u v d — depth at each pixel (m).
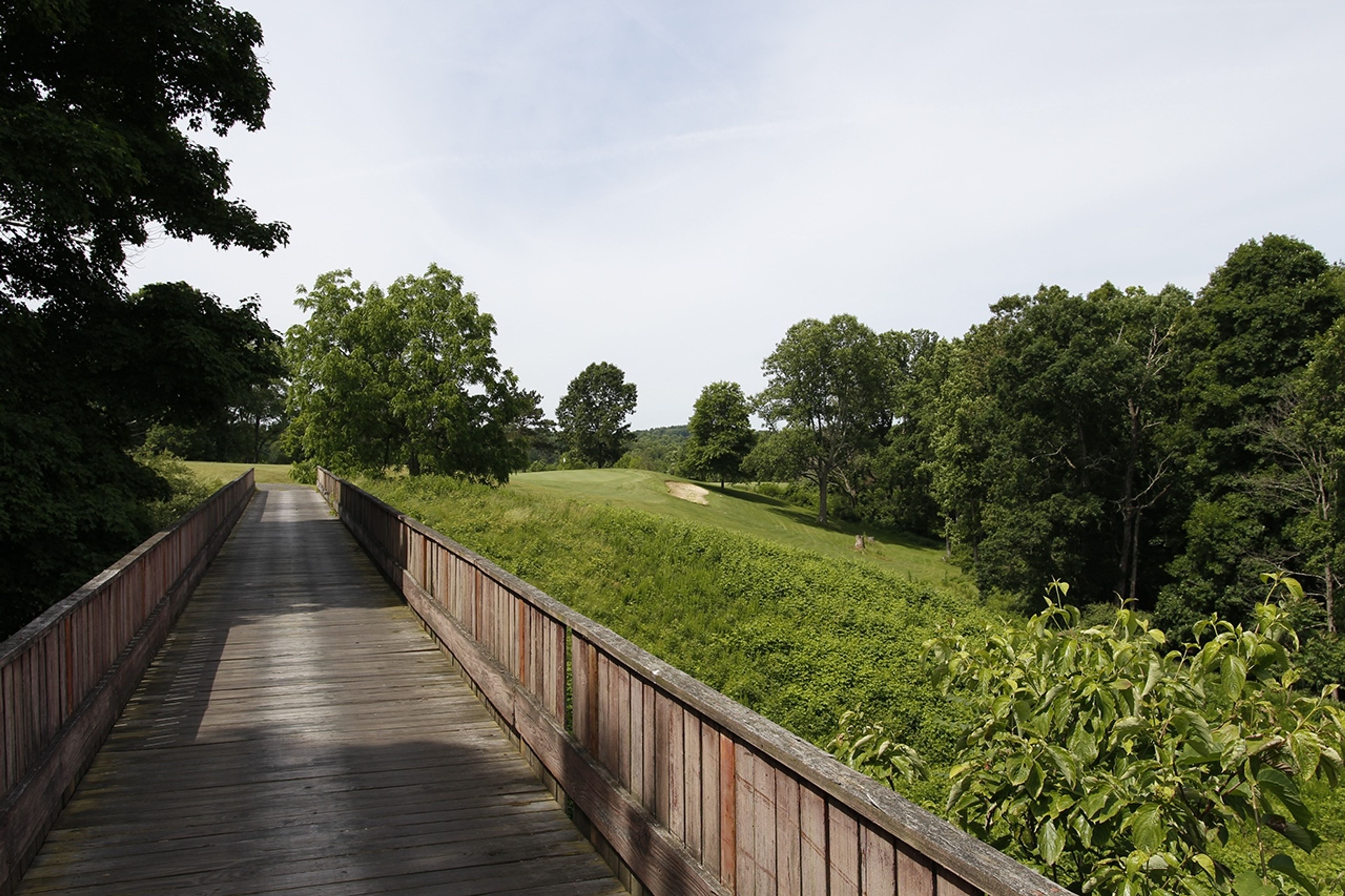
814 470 68.62
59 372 14.77
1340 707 3.50
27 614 13.87
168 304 15.18
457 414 37.94
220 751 5.76
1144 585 37.41
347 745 5.89
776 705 14.93
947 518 54.09
